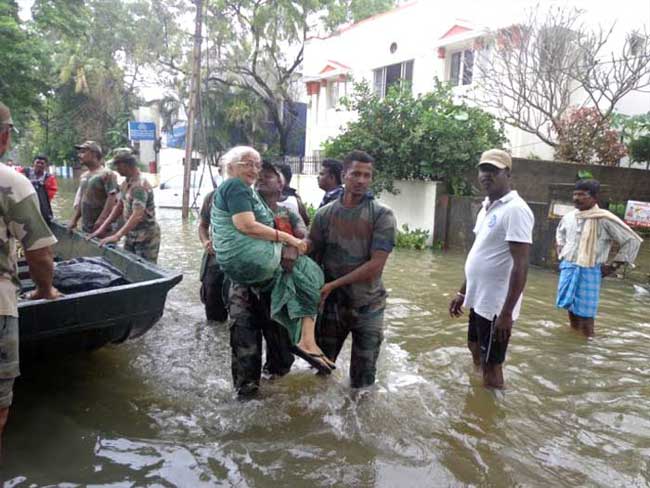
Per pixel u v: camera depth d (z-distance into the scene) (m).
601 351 4.96
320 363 3.49
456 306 4.44
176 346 4.81
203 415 3.52
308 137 21.47
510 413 3.67
